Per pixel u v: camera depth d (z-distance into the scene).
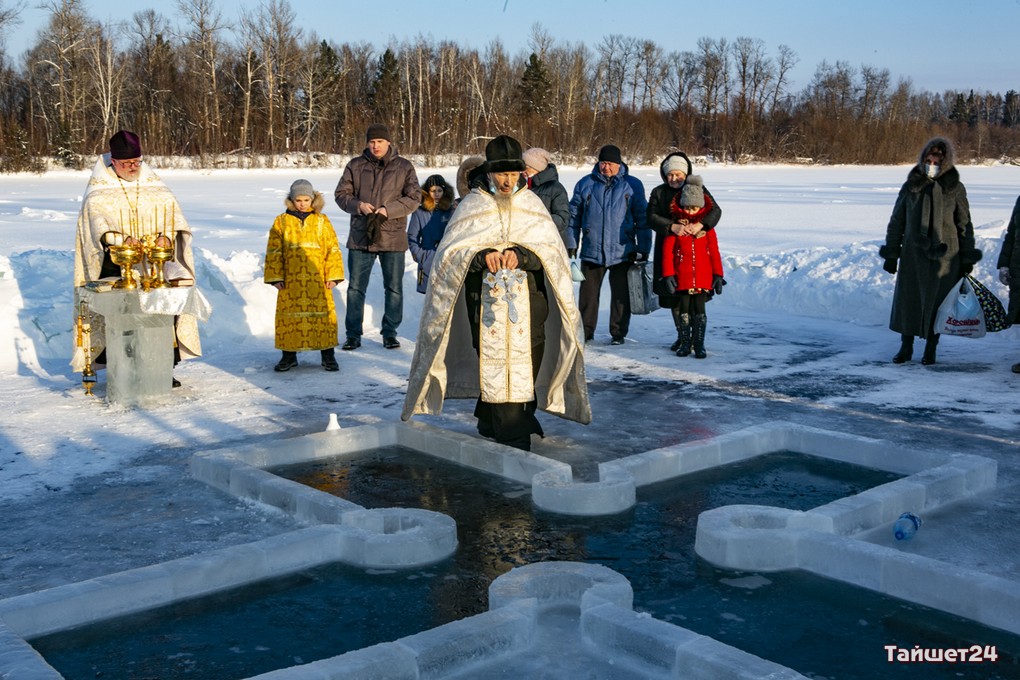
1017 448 5.62
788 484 5.00
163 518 4.50
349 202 8.66
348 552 4.00
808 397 6.95
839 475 5.15
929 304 7.98
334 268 7.87
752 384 7.39
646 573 3.86
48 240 18.09
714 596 3.63
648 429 6.10
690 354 8.61
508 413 5.43
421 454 5.55
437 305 5.36
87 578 3.82
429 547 3.98
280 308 7.82
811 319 10.68
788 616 3.46
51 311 8.55
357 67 89.88
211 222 23.52
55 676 2.81
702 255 8.28
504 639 3.18
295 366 8.01
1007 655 3.17
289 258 7.77
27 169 57.34
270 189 40.88
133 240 6.55
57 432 6.00
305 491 4.53
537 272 5.45
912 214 7.98
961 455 5.06
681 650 2.96
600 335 9.73
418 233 9.05
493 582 3.53
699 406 6.69
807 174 67.50
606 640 3.19
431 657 3.02
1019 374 7.69
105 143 65.62
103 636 3.35
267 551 3.84
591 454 5.55
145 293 6.56
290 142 76.12
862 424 6.18
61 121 62.69
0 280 9.17
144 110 71.81
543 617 3.46
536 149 8.15
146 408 6.63
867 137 102.69
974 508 4.59
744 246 17.97
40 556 4.05
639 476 4.96
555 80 86.62
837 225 23.14
